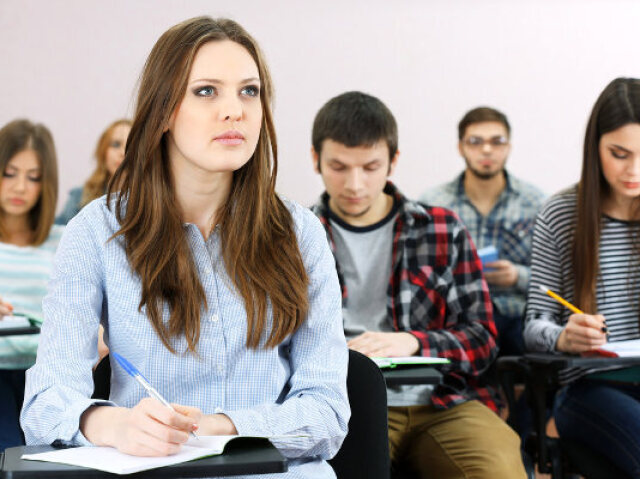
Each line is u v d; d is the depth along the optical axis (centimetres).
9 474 98
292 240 141
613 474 209
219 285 136
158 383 132
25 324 227
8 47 407
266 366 135
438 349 213
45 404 123
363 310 232
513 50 427
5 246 280
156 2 414
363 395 148
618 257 238
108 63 412
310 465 131
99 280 135
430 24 425
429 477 204
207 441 110
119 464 101
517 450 203
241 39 137
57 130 409
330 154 229
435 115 426
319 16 420
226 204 140
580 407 221
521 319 332
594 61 427
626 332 237
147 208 136
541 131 428
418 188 425
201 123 130
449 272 229
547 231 246
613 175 231
